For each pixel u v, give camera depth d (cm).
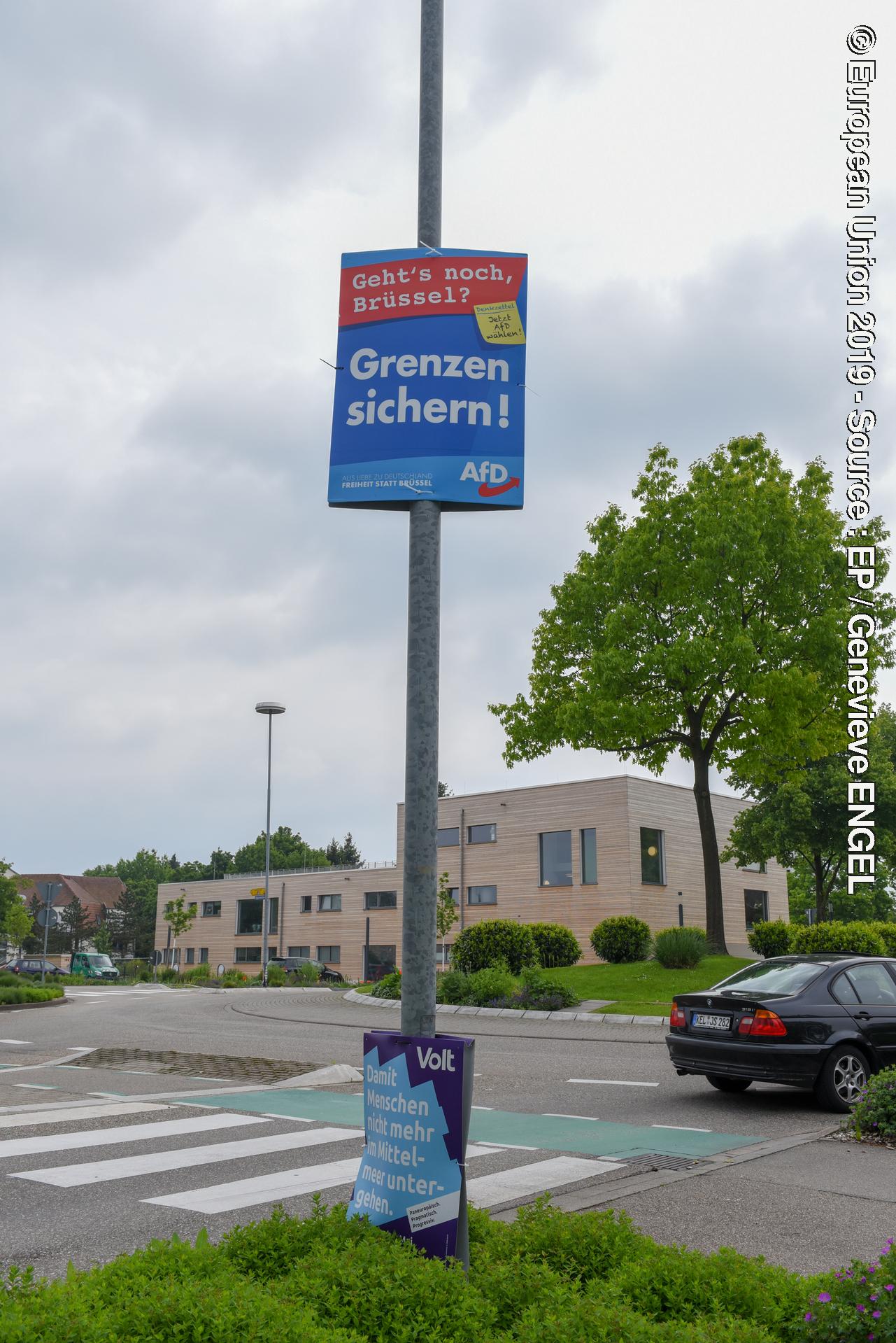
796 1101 1081
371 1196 432
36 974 4319
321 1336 318
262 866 11775
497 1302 377
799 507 2650
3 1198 648
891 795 3844
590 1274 423
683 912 4028
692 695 2522
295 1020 2098
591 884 3906
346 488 542
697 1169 745
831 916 5391
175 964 6056
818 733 2623
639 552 2598
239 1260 405
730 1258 415
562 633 2870
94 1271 381
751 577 2491
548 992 2189
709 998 1054
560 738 2866
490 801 4256
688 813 4150
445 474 533
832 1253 544
